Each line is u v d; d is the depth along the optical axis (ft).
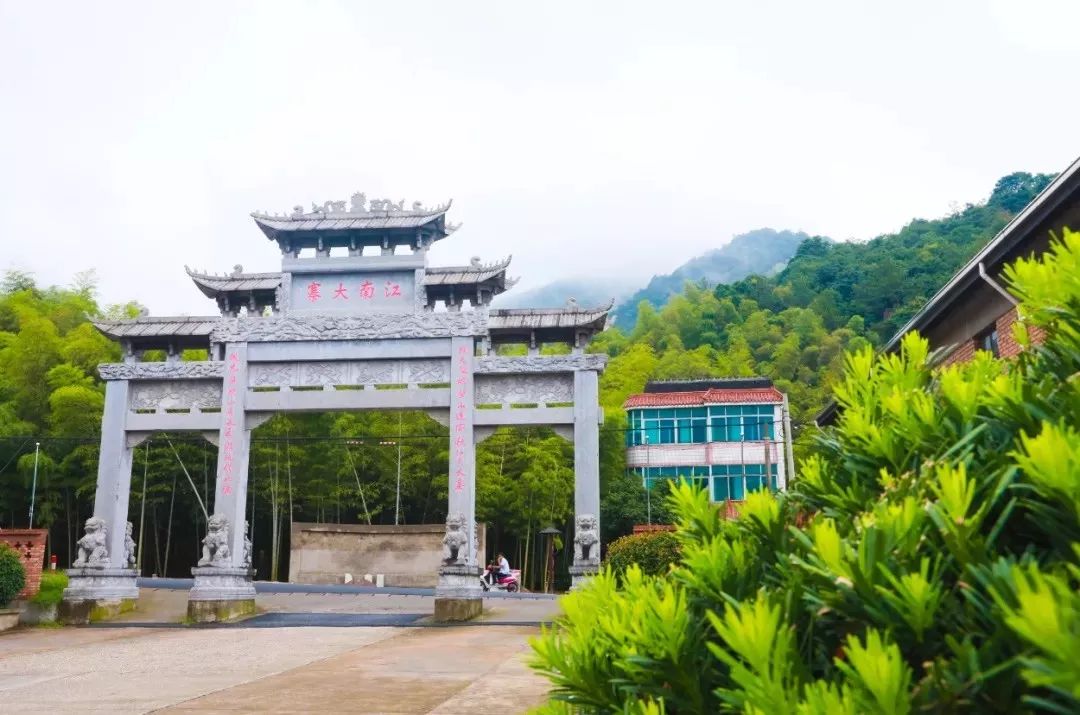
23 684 32.86
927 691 4.58
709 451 141.18
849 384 9.34
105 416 71.10
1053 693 4.24
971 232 258.98
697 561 6.92
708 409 144.05
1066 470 4.78
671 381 157.89
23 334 114.62
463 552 64.28
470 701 27.40
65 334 123.24
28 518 118.01
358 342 69.56
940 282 226.99
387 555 120.47
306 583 119.03
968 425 6.87
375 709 26.04
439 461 129.90
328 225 71.00
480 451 130.62
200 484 122.72
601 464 143.33
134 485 119.34
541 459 131.85
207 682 32.68
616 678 6.43
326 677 33.76
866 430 7.82
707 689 5.85
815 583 5.77
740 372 187.73
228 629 58.90
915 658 4.98
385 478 132.57
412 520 145.69
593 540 63.16
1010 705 4.41
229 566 67.56
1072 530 4.86
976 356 8.66
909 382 8.66
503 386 68.80
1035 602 3.81
